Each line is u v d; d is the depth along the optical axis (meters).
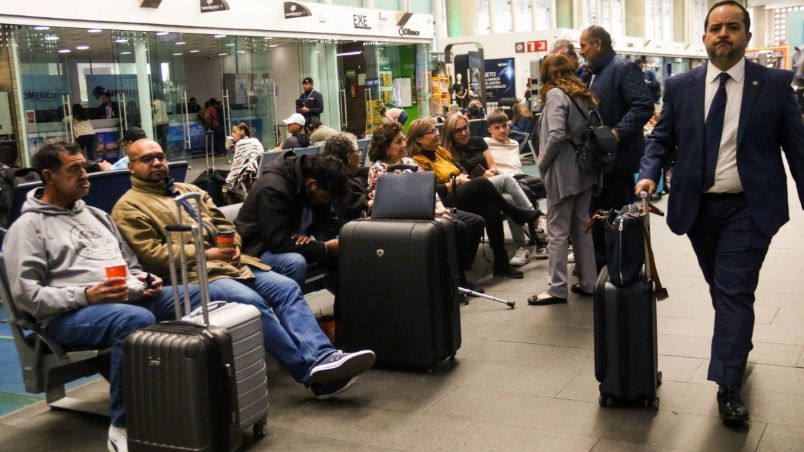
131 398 3.10
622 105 5.54
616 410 3.57
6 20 9.48
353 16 15.54
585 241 5.58
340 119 15.69
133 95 11.29
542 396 3.79
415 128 6.28
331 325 4.69
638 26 37.28
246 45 13.32
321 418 3.65
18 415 3.83
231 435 3.09
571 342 4.59
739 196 3.42
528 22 29.16
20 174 5.88
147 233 3.80
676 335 4.64
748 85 3.38
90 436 3.55
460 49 22.20
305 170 4.43
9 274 3.40
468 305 5.56
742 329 3.36
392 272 4.16
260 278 4.00
